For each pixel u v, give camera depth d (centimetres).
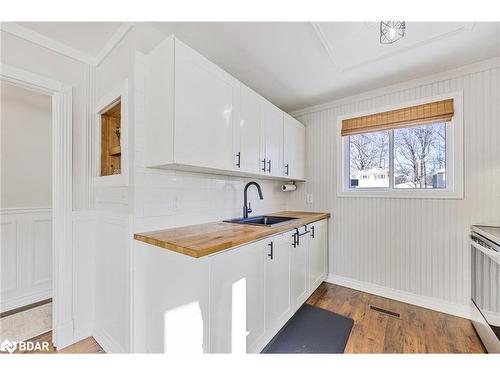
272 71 219
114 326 157
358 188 278
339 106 286
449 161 219
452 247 212
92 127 192
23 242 234
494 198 195
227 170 179
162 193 163
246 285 141
